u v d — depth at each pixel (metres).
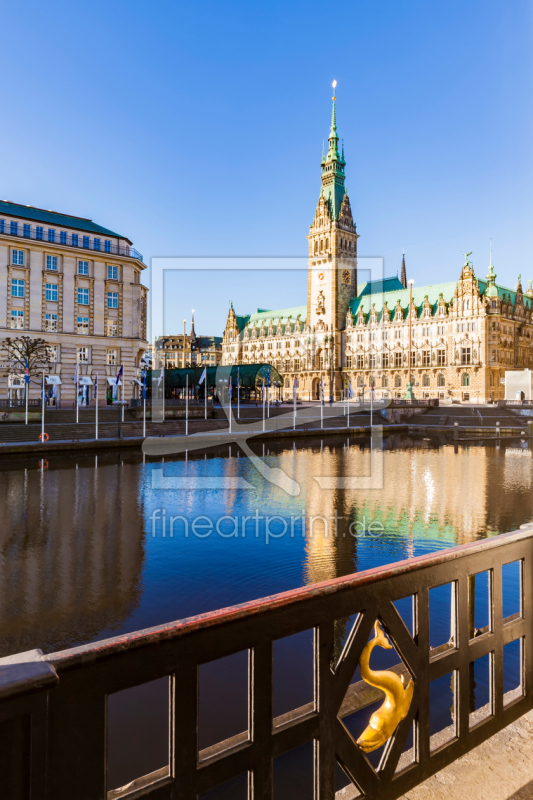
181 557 15.87
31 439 44.12
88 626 11.26
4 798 1.79
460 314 110.25
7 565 15.12
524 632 4.12
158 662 2.22
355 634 2.98
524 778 3.78
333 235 121.50
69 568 14.89
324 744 2.84
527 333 118.25
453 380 110.75
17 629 11.09
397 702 3.19
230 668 9.59
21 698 1.79
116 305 72.56
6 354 61.69
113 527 19.39
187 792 2.31
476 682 8.84
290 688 8.80
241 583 13.77
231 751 2.47
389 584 3.14
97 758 2.06
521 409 77.69
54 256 67.19
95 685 2.05
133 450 43.31
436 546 17.23
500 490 27.59
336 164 126.06
